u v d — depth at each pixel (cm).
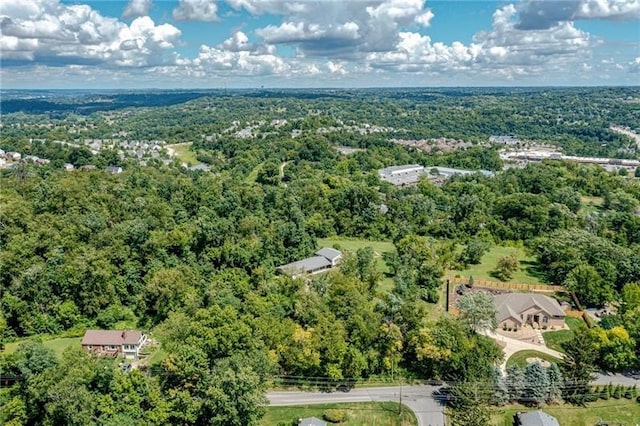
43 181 15675
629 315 9181
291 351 8325
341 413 7719
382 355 8731
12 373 7225
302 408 7938
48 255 10862
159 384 7462
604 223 15325
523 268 12975
